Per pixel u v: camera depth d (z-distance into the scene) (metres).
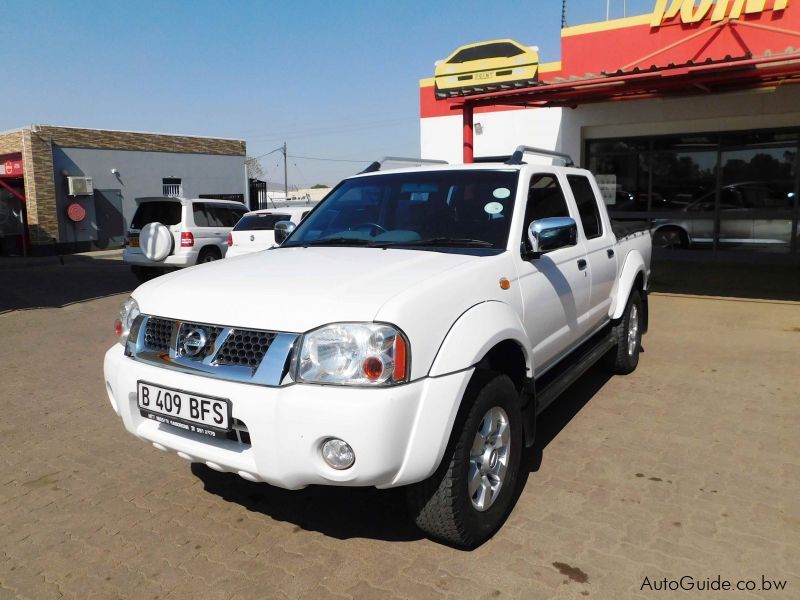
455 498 2.84
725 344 6.91
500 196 3.88
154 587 2.85
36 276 14.70
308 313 2.65
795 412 4.84
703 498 3.52
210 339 2.83
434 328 2.75
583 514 3.37
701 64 7.90
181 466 4.12
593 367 6.15
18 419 5.02
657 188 13.54
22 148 20.48
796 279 10.95
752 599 2.67
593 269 4.70
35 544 3.22
